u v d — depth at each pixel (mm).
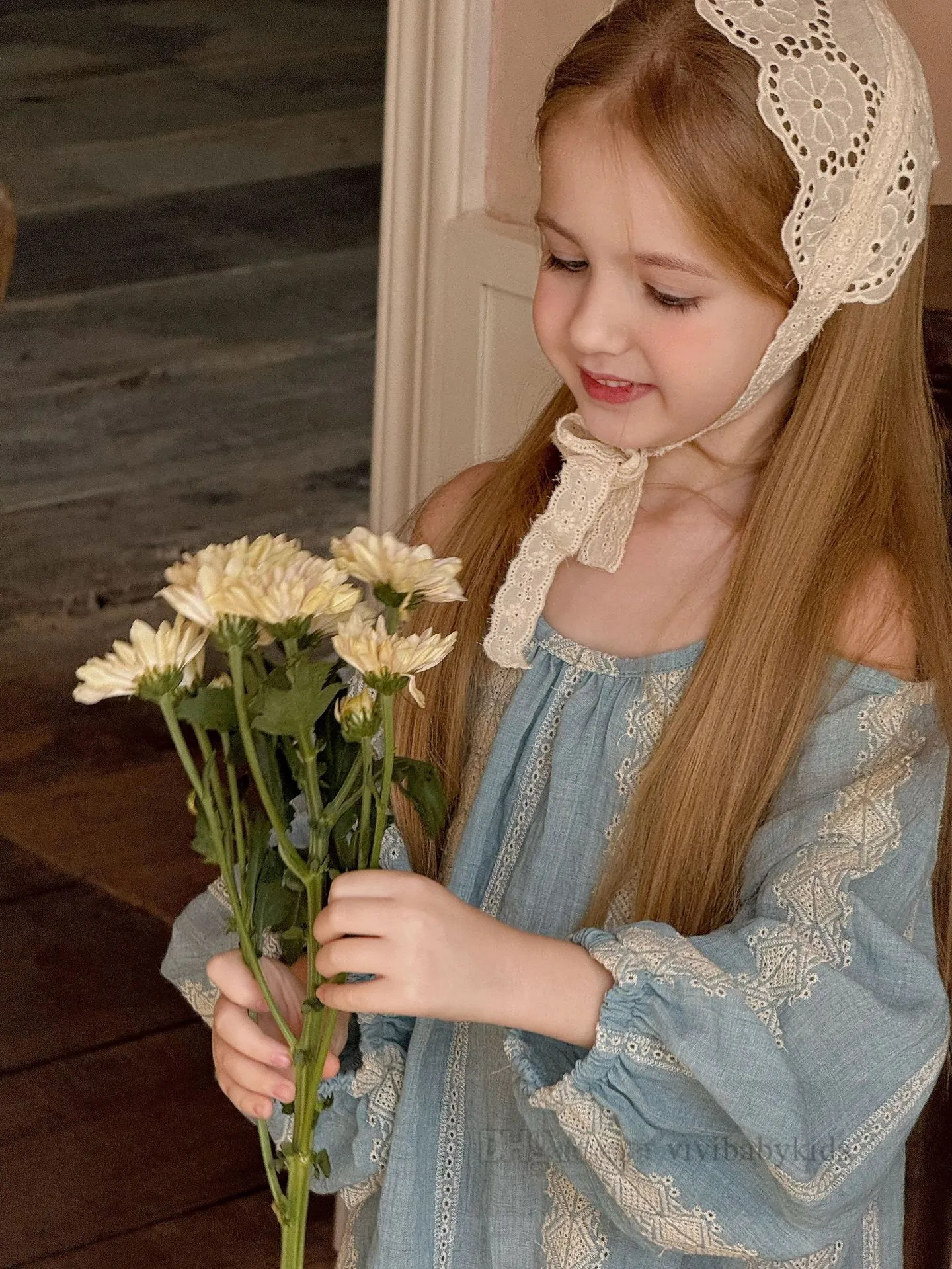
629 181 959
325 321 4090
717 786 1051
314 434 3641
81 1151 1931
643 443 1034
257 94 5004
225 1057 947
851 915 966
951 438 1169
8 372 3760
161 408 3682
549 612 1162
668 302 984
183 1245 1812
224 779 1743
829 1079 930
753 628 1057
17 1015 2137
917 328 1096
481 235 1578
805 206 981
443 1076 1122
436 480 1691
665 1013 907
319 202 4566
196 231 4391
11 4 5230
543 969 911
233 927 890
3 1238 1797
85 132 4727
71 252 4234
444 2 1555
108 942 2279
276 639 811
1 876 2402
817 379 1068
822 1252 1071
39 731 2756
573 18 1481
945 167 1285
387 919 858
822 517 1065
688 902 1058
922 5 1277
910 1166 1223
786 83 972
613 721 1105
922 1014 951
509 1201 1096
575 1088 928
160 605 3041
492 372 1605
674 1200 938
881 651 1060
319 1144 1120
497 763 1136
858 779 1026
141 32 5238
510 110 1570
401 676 808
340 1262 1237
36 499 3336
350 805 847
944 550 1107
